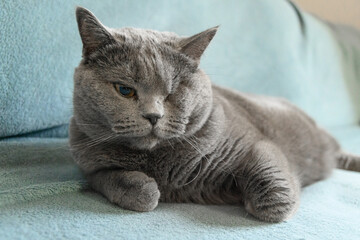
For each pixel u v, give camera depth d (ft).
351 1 3.83
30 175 1.55
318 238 1.21
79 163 1.50
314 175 1.90
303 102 2.98
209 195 1.48
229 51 2.55
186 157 1.42
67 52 1.83
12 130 1.74
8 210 1.24
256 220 1.32
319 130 2.16
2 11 1.61
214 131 1.46
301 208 1.45
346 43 3.59
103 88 1.32
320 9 3.72
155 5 2.11
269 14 2.78
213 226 1.25
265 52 2.73
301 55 3.01
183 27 2.28
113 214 1.27
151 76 1.31
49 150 1.77
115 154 1.42
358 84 3.58
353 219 1.36
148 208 1.31
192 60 1.42
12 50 1.65
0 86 1.64
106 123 1.36
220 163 1.45
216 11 2.47
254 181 1.39
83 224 1.19
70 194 1.42
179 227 1.22
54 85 1.82
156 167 1.43
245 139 1.53
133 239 1.14
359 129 3.21
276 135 1.79
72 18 1.80
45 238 1.10
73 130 1.54
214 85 1.94
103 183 1.40
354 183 1.78
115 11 1.92
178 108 1.36
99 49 1.35
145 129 1.29
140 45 1.35
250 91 2.67
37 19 1.70
